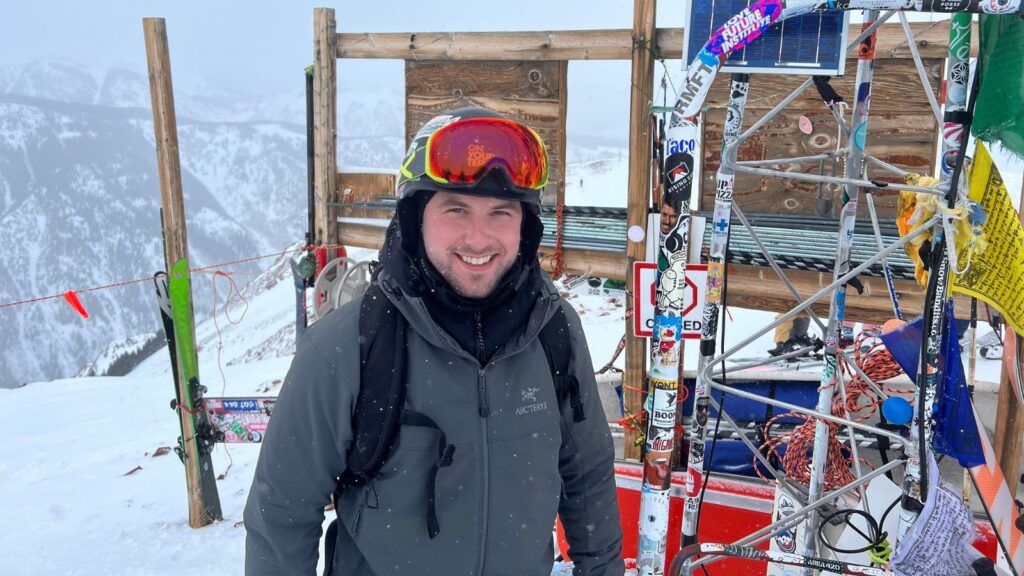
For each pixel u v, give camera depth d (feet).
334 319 5.73
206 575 16.07
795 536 10.18
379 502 5.72
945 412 6.61
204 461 18.93
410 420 5.54
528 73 15.19
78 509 22.18
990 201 6.01
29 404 42.98
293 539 5.79
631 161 13.70
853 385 10.68
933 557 5.87
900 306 13.00
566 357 6.27
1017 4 4.88
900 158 13.01
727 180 7.95
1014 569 8.04
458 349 5.58
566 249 15.33
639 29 13.24
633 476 13.39
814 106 13.41
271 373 45.88
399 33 16.42
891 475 11.34
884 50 12.74
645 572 6.05
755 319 39.58
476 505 5.78
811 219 13.46
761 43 5.87
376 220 17.80
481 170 5.25
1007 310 6.26
